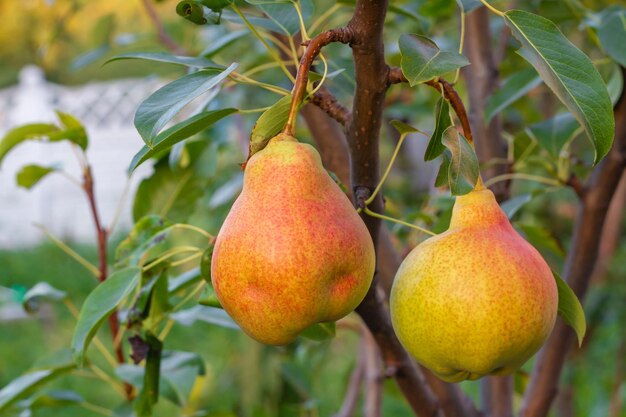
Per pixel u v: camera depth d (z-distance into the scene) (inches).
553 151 32.7
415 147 66.2
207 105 28.9
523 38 24.8
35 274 131.7
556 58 24.5
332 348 76.6
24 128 34.6
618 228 58.6
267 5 30.3
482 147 36.7
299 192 23.2
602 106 24.0
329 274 22.8
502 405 35.4
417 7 42.1
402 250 39.9
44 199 167.8
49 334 104.0
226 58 51.9
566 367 60.3
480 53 36.8
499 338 23.6
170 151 36.2
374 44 23.9
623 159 31.6
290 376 53.7
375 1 23.3
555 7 38.2
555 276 25.9
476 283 23.7
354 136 25.3
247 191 23.6
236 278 22.9
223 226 23.6
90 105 156.5
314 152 23.7
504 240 24.4
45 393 35.6
